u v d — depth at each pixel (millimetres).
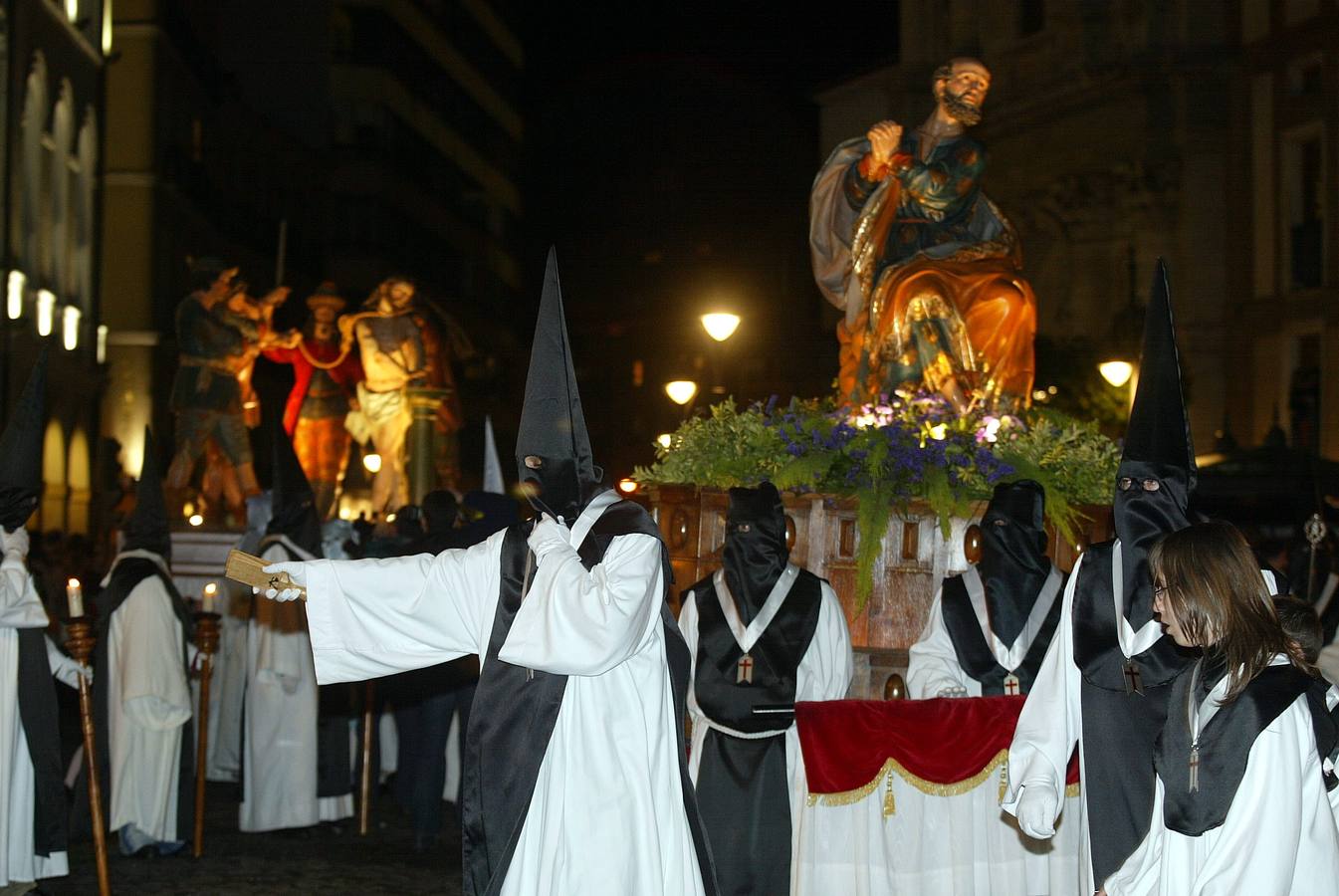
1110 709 4934
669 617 5031
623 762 4789
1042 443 9133
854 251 12250
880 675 8242
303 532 10422
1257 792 4164
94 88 28828
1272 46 33406
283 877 9000
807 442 8867
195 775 9828
